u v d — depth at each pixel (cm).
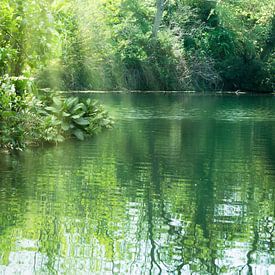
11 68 1627
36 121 1470
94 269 635
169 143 1531
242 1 4684
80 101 1823
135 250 689
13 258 660
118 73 4156
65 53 3384
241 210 860
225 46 4641
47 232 743
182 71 4456
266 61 4753
